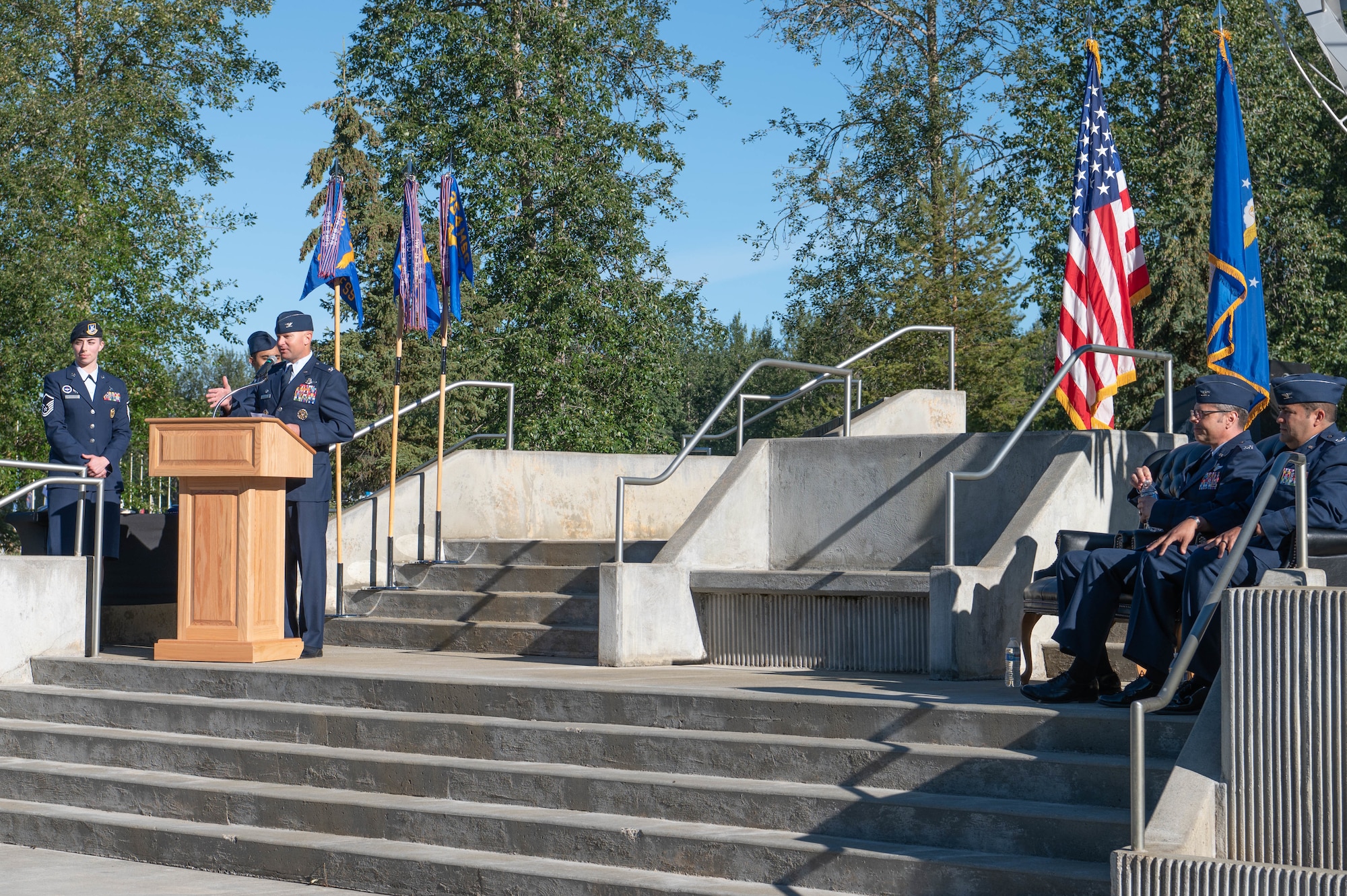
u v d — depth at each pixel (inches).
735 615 351.3
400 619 413.7
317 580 365.7
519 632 380.2
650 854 234.4
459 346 1111.0
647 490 522.3
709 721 262.8
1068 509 318.3
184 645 342.6
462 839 254.4
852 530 365.7
